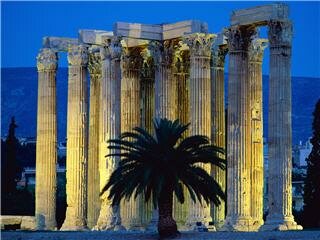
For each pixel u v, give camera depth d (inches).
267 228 3806.6
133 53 4485.7
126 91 4463.6
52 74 4692.4
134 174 3513.8
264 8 3927.2
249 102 4037.9
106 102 4288.9
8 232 4003.4
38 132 4692.4
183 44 4384.8
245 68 4028.1
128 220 4256.9
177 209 4352.9
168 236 3567.9
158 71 4372.5
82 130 4530.0
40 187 4655.5
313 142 5064.0
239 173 3973.9
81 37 4534.9
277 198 3855.8
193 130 4183.1
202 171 3555.6
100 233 3823.8
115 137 4266.7
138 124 4483.3
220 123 4473.4
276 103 3885.3
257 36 4249.5
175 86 4539.9
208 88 4207.7
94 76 4702.3
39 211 4643.2
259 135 4138.8
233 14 4035.4
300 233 3427.7
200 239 3484.3
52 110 4682.6
